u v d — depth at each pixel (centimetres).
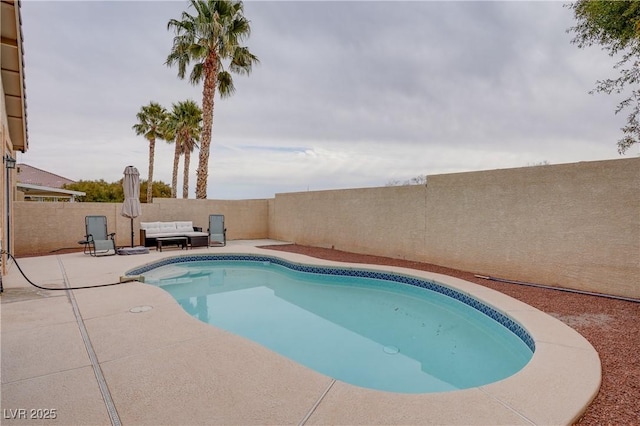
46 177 2536
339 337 498
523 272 691
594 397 262
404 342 482
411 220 931
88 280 623
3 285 577
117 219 1180
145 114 2378
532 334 392
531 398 252
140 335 366
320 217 1234
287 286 790
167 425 216
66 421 218
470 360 430
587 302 539
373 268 788
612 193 573
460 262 811
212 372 287
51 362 301
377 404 243
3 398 244
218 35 1375
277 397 250
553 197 646
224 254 1012
